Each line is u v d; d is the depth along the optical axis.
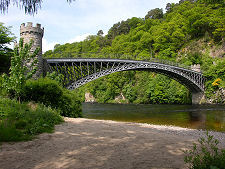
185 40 73.12
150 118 24.95
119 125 14.66
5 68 23.50
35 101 17.42
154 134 10.83
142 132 11.42
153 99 57.66
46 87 17.84
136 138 9.00
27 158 5.29
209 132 14.23
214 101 47.06
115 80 71.00
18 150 6.06
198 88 51.47
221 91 46.34
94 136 9.02
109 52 93.19
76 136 8.78
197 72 50.06
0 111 10.59
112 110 37.75
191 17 69.31
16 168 4.46
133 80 70.31
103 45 114.88
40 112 12.48
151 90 58.50
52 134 8.91
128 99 66.12
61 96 18.77
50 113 13.23
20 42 17.34
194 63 60.12
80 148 6.62
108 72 36.41
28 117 10.79
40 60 26.27
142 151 6.44
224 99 45.31
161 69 45.22
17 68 16.25
